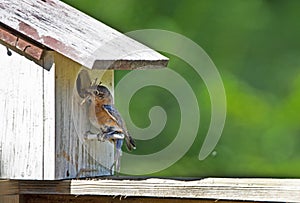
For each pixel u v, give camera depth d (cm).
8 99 631
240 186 587
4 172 631
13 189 632
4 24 627
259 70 1681
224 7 1692
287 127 1630
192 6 1692
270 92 1664
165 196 603
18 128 629
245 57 1689
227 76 1680
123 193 612
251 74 1680
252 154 1616
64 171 637
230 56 1689
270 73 1675
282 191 575
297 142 1622
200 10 1695
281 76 1672
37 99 627
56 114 627
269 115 1639
